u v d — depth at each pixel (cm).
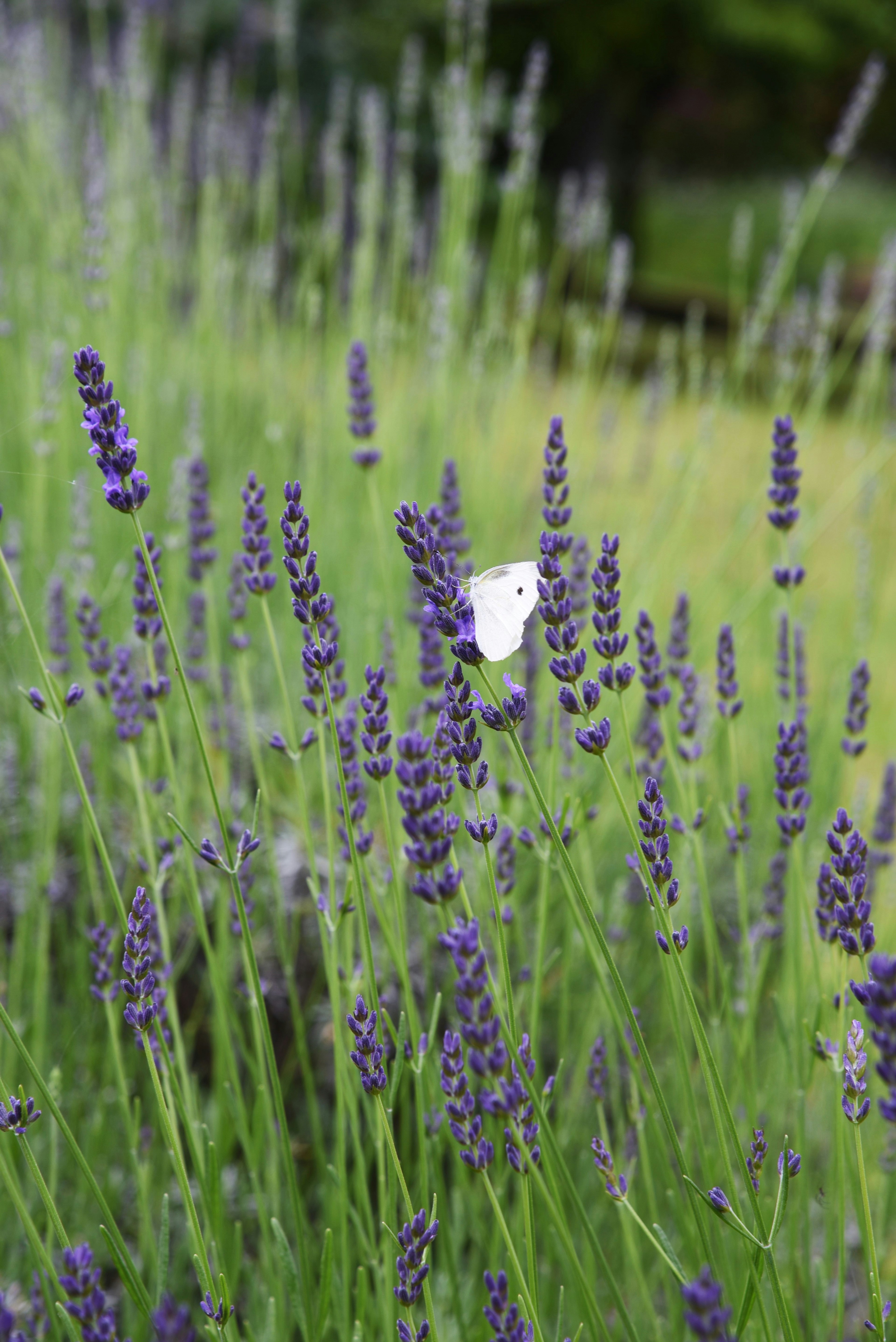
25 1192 96
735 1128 81
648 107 730
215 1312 82
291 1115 108
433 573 79
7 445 146
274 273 175
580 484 157
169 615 113
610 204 712
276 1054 109
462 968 76
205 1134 95
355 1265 95
